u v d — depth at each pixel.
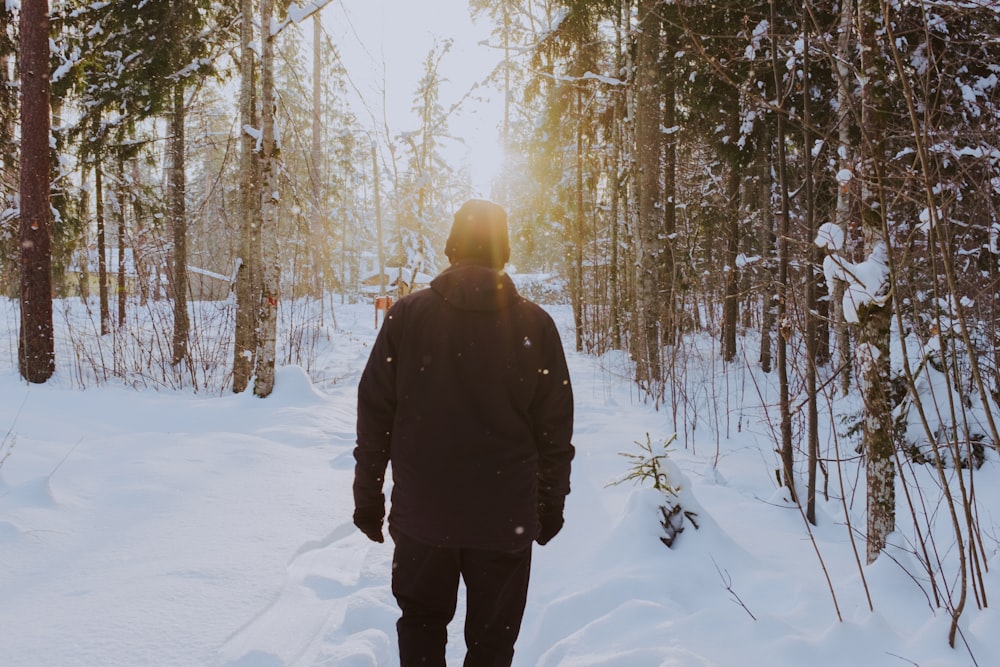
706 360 11.02
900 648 2.29
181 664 2.25
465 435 1.76
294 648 2.42
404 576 1.84
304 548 3.48
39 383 7.98
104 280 12.91
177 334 10.00
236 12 9.92
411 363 1.81
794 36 3.67
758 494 4.69
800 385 4.39
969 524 2.47
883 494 3.07
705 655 2.24
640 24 8.94
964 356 5.37
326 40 8.86
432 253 25.86
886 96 2.94
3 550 3.02
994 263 5.07
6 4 8.93
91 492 3.99
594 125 14.82
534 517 1.83
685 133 12.51
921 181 2.47
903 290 2.99
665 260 11.38
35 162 7.97
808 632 2.45
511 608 1.84
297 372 7.90
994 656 2.21
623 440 6.23
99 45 9.91
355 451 1.90
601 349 14.81
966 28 3.73
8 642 2.31
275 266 7.54
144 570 2.99
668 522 3.29
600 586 2.79
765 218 10.35
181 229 11.01
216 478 4.50
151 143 11.40
